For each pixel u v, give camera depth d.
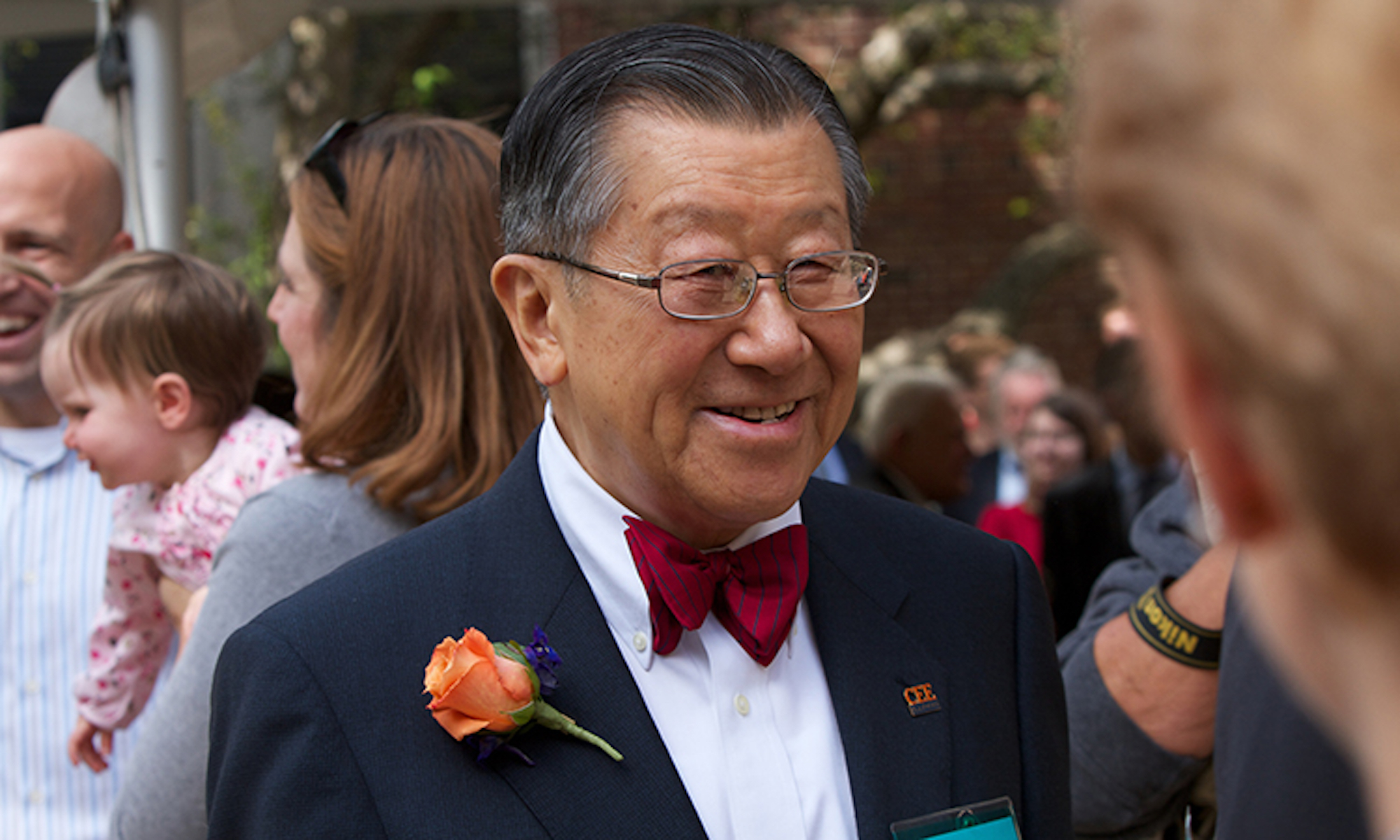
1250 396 0.38
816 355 1.14
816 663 1.27
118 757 2.30
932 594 1.34
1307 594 0.44
